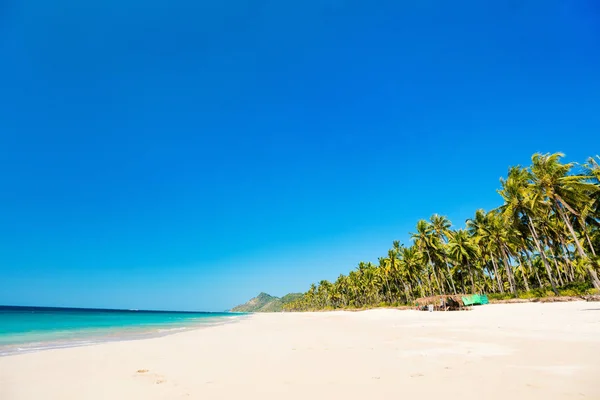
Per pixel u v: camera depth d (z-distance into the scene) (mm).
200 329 36000
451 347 12664
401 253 79062
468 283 96688
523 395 6281
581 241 48219
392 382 7805
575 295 38625
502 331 16859
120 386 8773
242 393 7559
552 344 11719
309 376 8930
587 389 6410
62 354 15102
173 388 8312
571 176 36500
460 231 62438
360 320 40875
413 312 50781
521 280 83750
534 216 46750
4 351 17453
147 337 25609
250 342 18750
